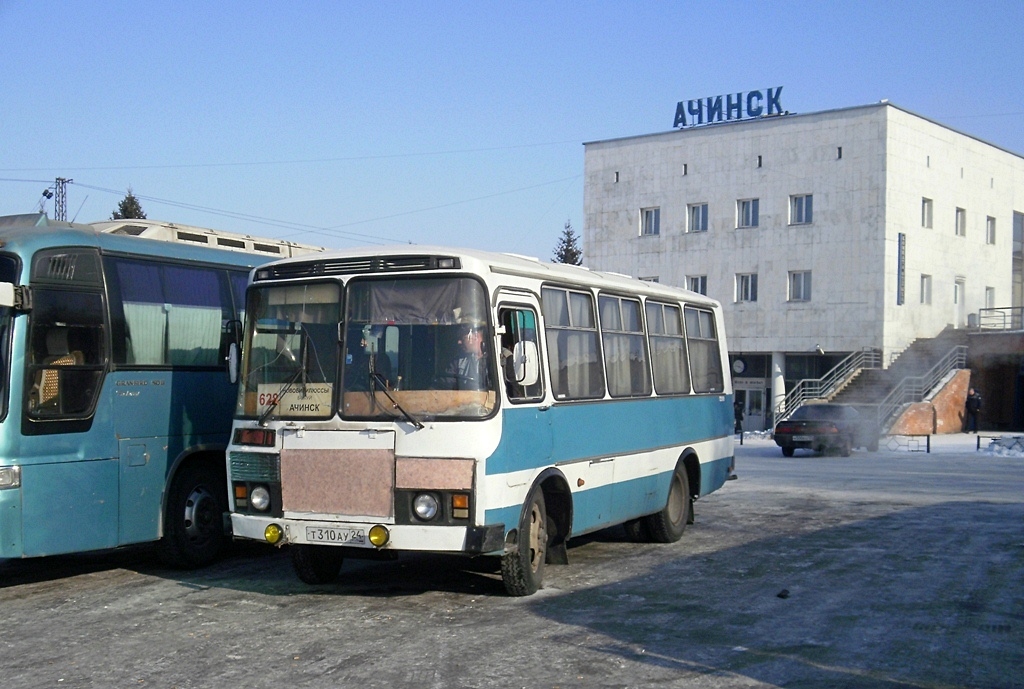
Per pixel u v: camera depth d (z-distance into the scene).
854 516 15.56
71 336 9.95
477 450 8.52
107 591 9.95
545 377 9.81
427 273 8.90
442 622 8.54
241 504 9.31
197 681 6.91
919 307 45.88
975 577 10.58
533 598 9.50
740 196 47.59
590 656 7.48
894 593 9.77
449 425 8.55
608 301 11.58
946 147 47.28
